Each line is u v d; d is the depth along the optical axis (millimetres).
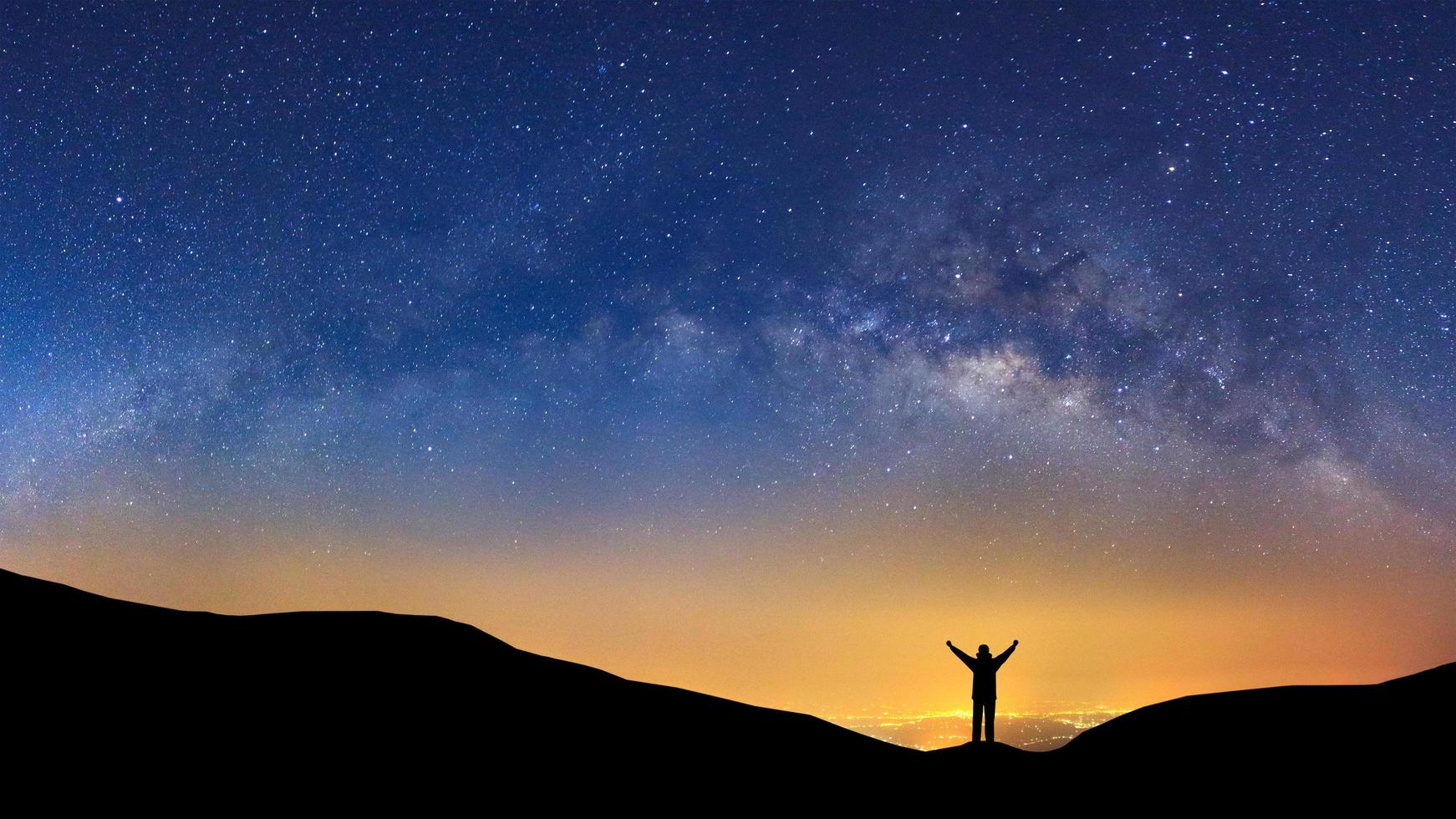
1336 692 12867
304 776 8820
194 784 8195
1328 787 10078
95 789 7766
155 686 10117
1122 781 11234
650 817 9461
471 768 9852
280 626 13141
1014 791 11617
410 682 11992
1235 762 11055
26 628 10930
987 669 14828
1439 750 10430
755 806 10359
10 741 8258
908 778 12312
